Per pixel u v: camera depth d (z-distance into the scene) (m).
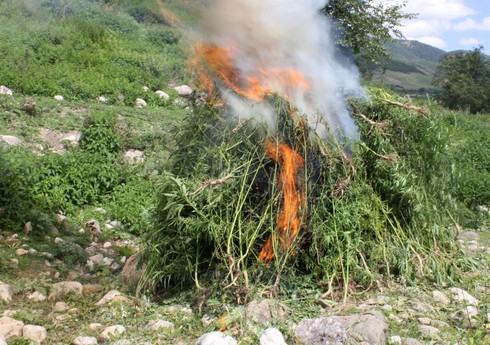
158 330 4.38
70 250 6.77
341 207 5.15
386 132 5.77
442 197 6.14
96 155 10.29
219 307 4.62
